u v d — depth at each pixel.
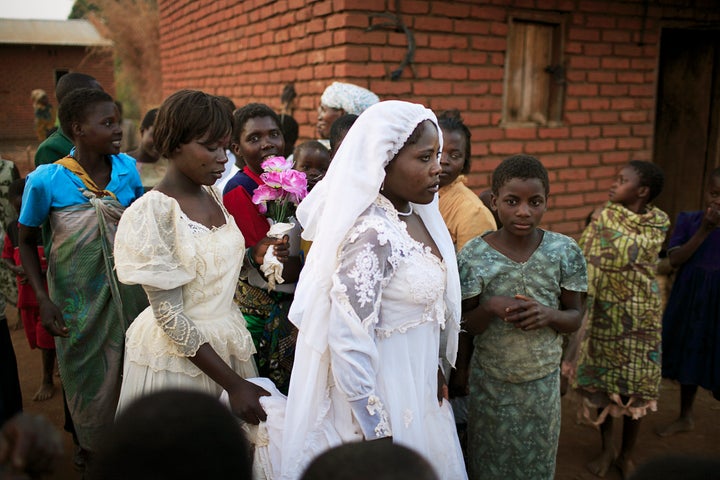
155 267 1.86
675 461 1.09
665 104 7.49
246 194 2.64
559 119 6.02
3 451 0.97
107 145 2.81
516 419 2.43
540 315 2.27
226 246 2.12
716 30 6.76
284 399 2.05
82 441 2.83
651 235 3.26
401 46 4.96
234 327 2.15
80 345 2.74
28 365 4.82
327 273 1.81
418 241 1.99
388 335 1.87
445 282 2.04
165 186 2.08
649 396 3.27
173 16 9.66
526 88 5.82
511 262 2.39
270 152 3.00
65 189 2.71
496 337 2.43
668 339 3.89
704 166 7.19
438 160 1.90
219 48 7.67
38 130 15.80
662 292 5.81
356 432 1.88
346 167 1.82
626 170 3.31
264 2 6.13
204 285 2.06
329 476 1.05
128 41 21.17
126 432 1.00
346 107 3.90
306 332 1.85
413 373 1.95
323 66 5.16
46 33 24.36
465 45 5.28
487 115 5.55
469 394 2.61
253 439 1.93
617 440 3.78
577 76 5.96
